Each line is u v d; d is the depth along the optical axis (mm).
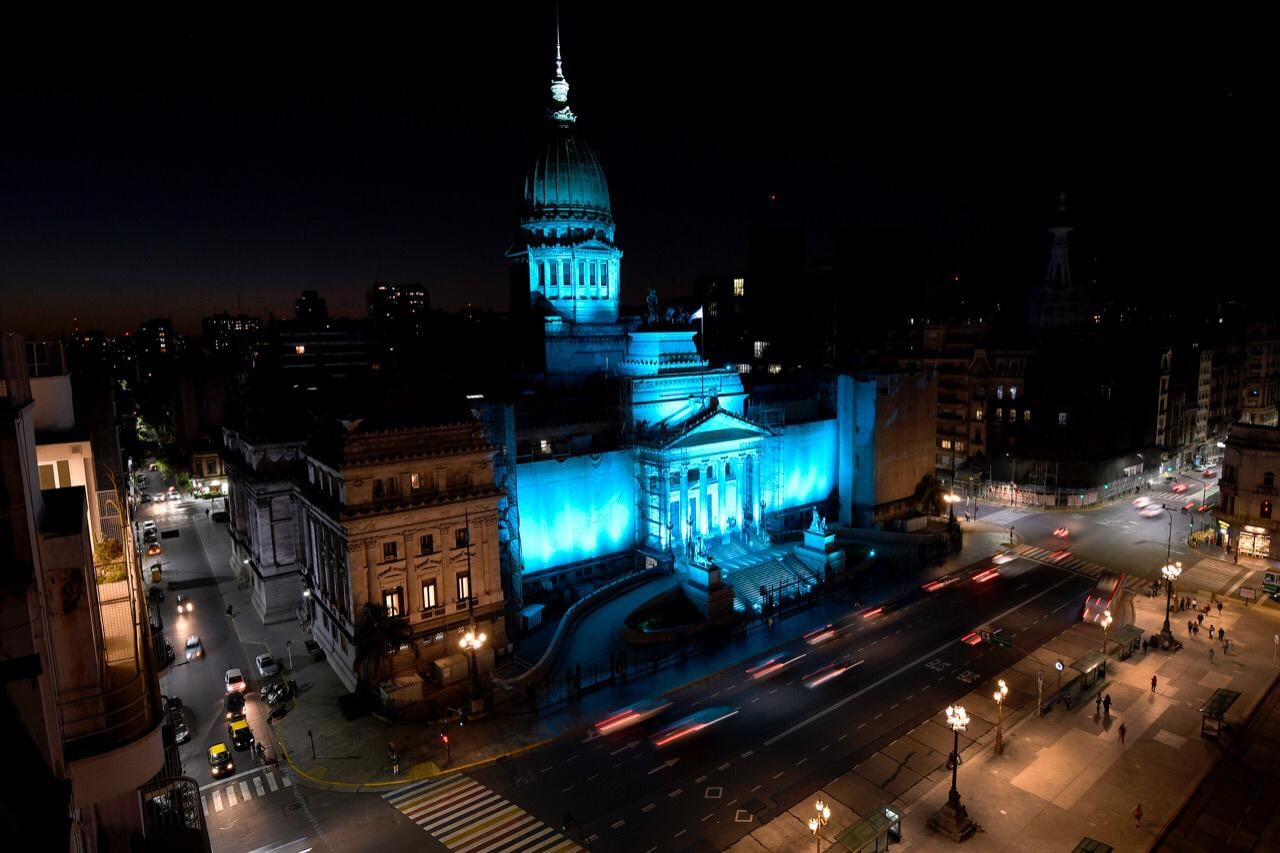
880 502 103938
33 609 20469
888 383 103438
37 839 16547
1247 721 54062
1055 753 50625
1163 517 110250
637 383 88688
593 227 95125
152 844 33781
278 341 129875
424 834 43688
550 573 80125
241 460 84062
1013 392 130000
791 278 185875
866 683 60938
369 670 58812
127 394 185000
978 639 68688
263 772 50375
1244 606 75750
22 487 21016
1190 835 42500
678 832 43375
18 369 24031
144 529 104875
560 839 43000
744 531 92438
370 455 59594
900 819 43312
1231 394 165375
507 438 73875
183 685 63094
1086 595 79062
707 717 56219
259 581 77812
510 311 141000
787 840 42562
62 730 24031
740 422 91312
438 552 62500
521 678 60656
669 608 73562
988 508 118625
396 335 154375
